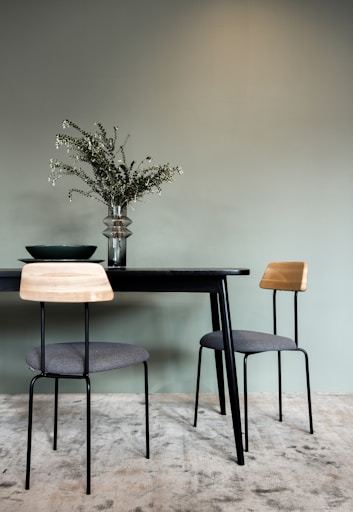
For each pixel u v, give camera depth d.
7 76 2.74
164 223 2.73
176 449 1.85
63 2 2.76
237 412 1.72
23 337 2.71
